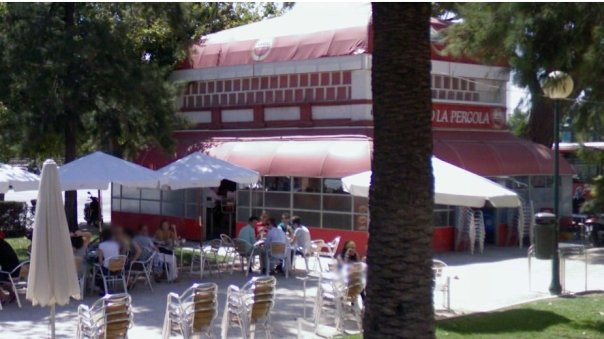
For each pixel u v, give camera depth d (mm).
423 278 8094
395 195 8102
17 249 24750
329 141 23875
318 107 25031
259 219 24594
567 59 15320
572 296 16594
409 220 8086
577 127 18312
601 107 17500
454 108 25594
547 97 16547
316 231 23953
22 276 15977
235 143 26422
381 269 8109
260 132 26500
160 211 29172
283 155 24547
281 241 19250
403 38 8180
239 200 26359
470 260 22484
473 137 25922
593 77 16094
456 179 15828
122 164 18844
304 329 13289
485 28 15875
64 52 22531
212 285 11656
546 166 26766
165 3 24578
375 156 8266
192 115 28844
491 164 24797
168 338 11742
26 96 23594
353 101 24078
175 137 28641
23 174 19562
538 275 19703
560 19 14656
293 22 27297
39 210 11156
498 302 15953
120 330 10672
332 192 23594
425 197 8156
